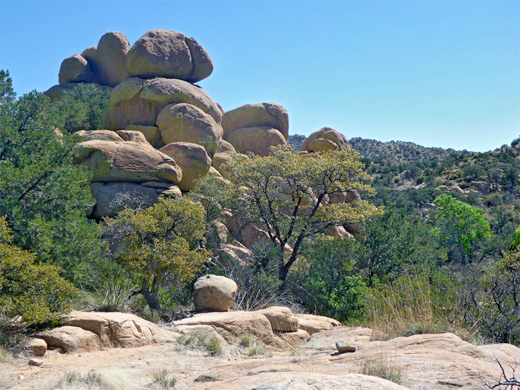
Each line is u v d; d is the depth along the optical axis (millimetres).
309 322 12594
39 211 12383
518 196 66750
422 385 4605
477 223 41594
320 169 19672
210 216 18969
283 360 6883
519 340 8758
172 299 13297
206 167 22438
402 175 83625
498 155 84062
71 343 8367
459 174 76625
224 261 17203
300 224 19531
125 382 6051
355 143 126062
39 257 11219
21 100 16016
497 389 4262
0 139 14305
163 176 19406
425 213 58844
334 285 17594
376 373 4910
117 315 9664
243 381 3984
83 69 34031
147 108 27047
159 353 8586
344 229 27922
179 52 29859
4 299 8297
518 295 9797
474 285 10484
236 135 31906
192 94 27422
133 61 28672
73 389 5672
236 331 10672
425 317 8398
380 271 19922
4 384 6258
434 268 19422
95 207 17875
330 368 5703
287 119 33469
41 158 13555
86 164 18578
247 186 20312
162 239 12617
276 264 18094
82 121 27109
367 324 10836
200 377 6219
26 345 7871
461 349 6066
